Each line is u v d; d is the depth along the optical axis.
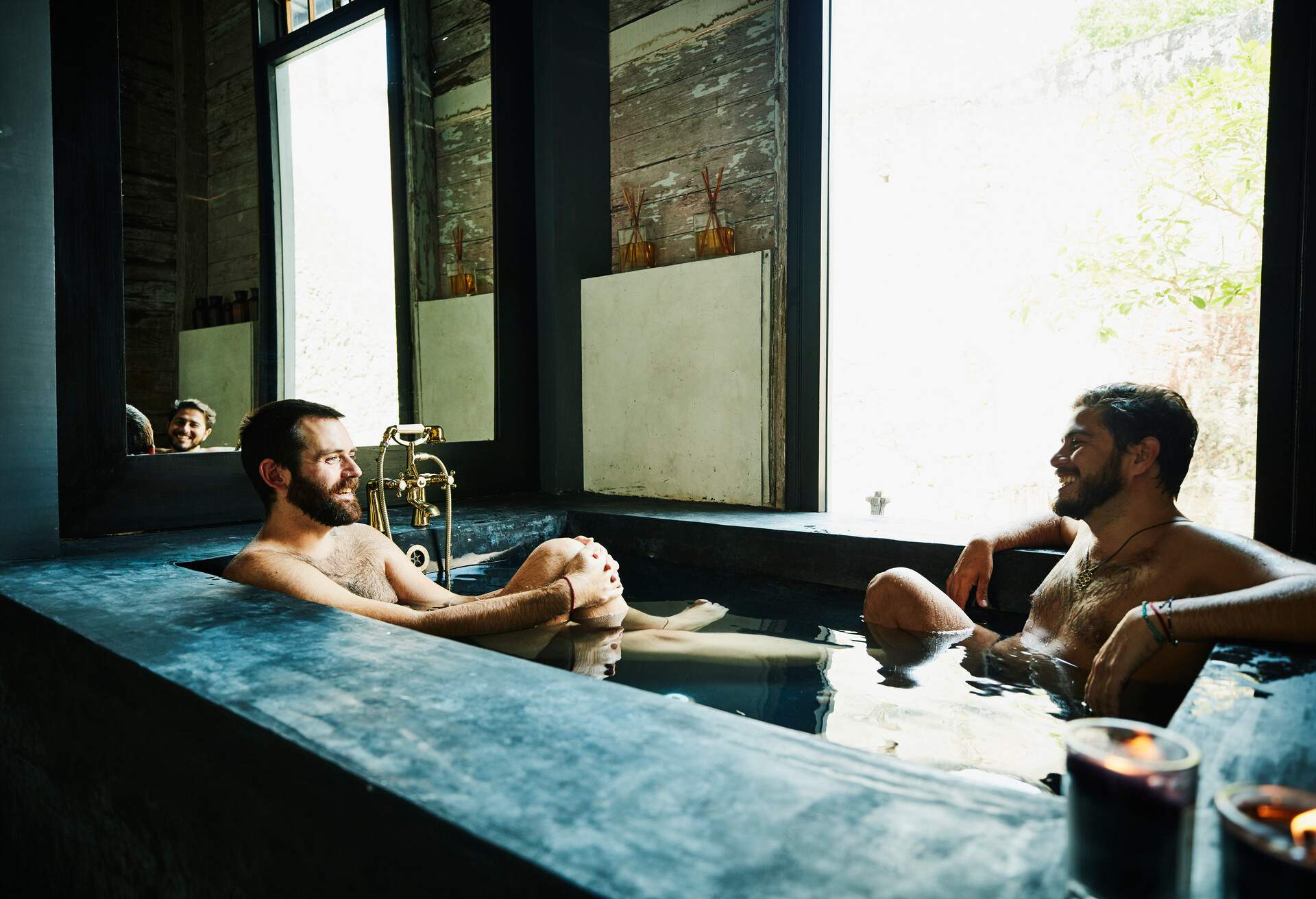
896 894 0.58
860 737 1.31
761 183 3.30
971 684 1.60
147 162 2.55
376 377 3.26
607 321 3.75
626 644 1.90
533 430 3.85
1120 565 1.75
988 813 0.71
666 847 0.65
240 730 0.96
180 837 1.10
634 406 3.67
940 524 2.73
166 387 2.62
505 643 1.91
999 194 5.10
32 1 2.05
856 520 2.86
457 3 3.52
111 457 2.49
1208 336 4.26
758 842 0.66
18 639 1.59
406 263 3.37
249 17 2.86
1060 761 1.21
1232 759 0.88
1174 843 0.54
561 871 0.61
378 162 3.27
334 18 3.09
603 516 3.14
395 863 0.75
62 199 2.34
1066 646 1.78
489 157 3.65
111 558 2.11
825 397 3.17
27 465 2.08
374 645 1.27
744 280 3.28
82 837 1.37
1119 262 4.51
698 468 3.47
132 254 2.52
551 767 0.81
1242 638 1.34
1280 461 2.15
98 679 1.28
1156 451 1.71
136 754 1.20
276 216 2.94
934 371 5.43
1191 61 4.24
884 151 5.60
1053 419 4.91
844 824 0.69
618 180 3.83
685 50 3.53
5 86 2.00
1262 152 3.98
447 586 2.60
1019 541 2.21
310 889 0.87
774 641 1.92
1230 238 4.16
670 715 0.96
